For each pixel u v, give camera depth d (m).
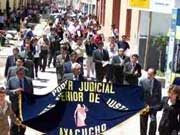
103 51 24.44
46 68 31.92
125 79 20.94
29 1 115.50
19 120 14.34
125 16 43.84
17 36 46.38
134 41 36.06
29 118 14.47
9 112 13.19
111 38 25.59
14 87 15.06
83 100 14.75
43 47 29.91
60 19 52.56
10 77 16.03
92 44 27.20
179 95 14.35
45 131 14.54
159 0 23.61
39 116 14.47
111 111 14.94
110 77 23.55
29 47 24.98
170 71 22.86
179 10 22.12
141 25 31.59
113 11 53.59
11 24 58.34
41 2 138.88
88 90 14.75
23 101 14.59
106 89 14.90
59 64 21.36
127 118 15.01
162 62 28.58
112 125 14.90
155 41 29.56
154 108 15.55
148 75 15.77
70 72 19.95
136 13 36.09
